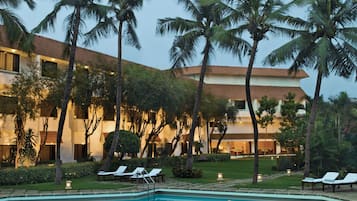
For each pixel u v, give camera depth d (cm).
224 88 6588
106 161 2812
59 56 3412
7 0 2273
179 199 2183
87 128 3638
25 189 2192
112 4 2727
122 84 3344
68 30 2427
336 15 2544
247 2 2303
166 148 4903
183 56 2833
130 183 2503
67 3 2312
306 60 2636
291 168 3631
